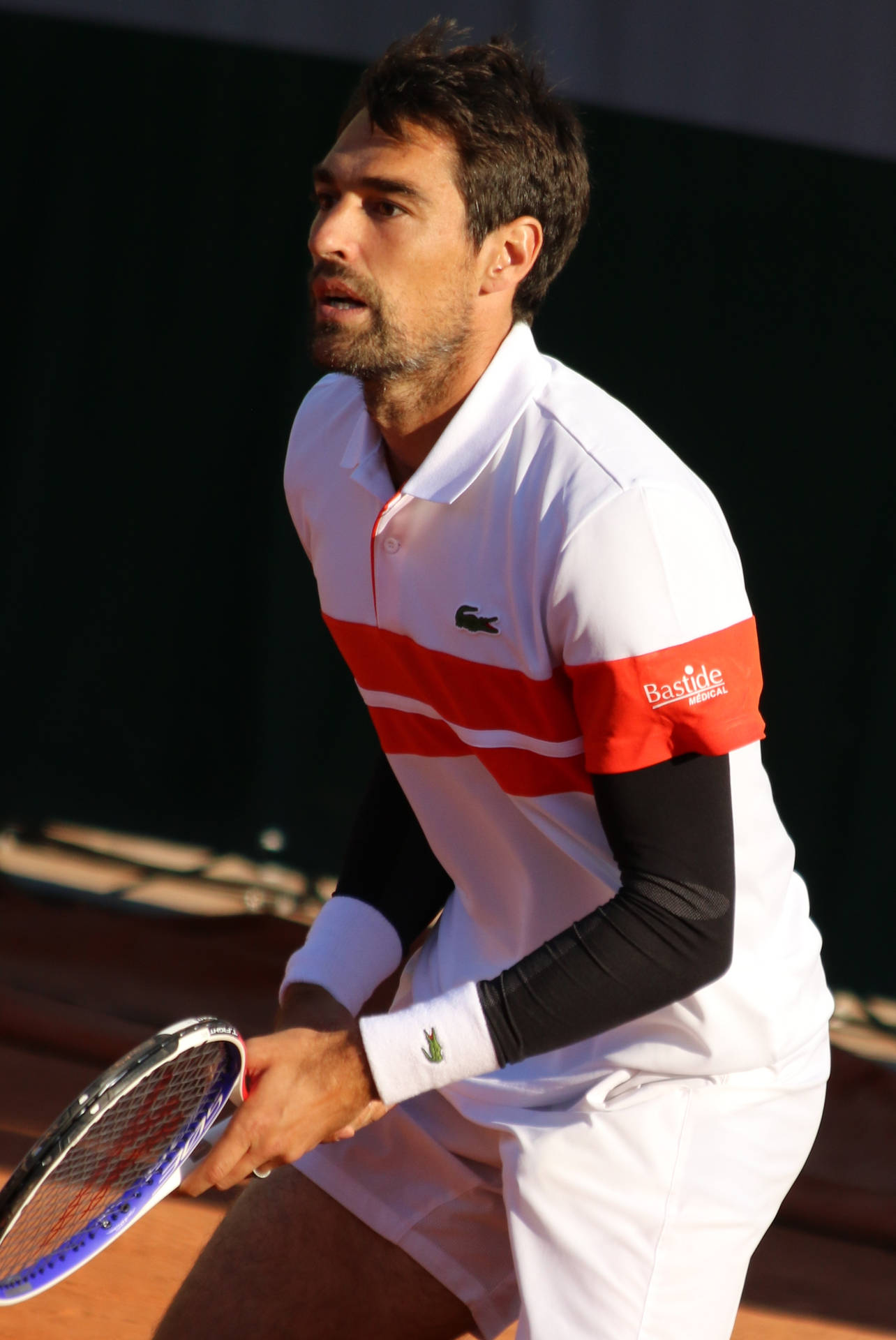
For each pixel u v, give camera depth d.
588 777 6.00
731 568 5.80
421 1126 6.86
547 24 19.27
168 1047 5.05
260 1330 6.84
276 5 19.62
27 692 22.95
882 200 21.34
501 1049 5.59
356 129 5.96
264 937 20.61
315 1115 5.73
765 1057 6.29
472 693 6.12
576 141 6.38
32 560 22.83
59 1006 16.64
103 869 23.00
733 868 5.64
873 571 21.62
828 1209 14.13
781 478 21.88
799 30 19.45
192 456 22.61
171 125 22.30
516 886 6.63
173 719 22.88
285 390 22.42
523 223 6.08
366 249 5.88
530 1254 6.17
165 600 22.78
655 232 21.86
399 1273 6.90
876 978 21.45
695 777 5.52
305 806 22.62
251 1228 7.01
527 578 5.74
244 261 22.34
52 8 19.70
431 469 5.98
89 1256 5.60
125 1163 5.64
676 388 22.05
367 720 22.59
